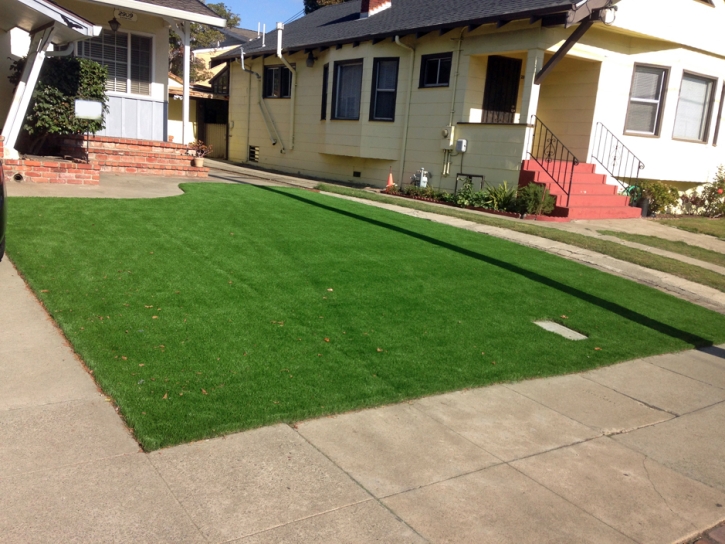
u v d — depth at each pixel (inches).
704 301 336.8
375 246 338.3
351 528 120.1
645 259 395.5
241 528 116.4
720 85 645.9
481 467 148.7
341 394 174.6
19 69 467.8
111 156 514.6
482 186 559.8
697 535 132.6
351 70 689.6
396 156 647.1
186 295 229.8
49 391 158.1
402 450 151.8
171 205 366.0
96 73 477.4
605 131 577.3
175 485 127.0
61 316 198.7
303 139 783.1
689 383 222.7
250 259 282.4
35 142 488.4
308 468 138.8
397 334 224.7
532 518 130.5
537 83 516.1
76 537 109.1
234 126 924.0
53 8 394.9
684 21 578.2
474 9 561.3
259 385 173.0
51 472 126.6
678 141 627.5
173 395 161.2
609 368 227.3
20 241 263.0
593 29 538.6
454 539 120.6
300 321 222.4
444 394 186.5
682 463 163.5
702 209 682.2
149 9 515.5
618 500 142.0
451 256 340.5
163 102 599.2
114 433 143.3
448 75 588.4
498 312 265.3
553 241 420.2
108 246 271.9
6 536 107.2
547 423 177.2
